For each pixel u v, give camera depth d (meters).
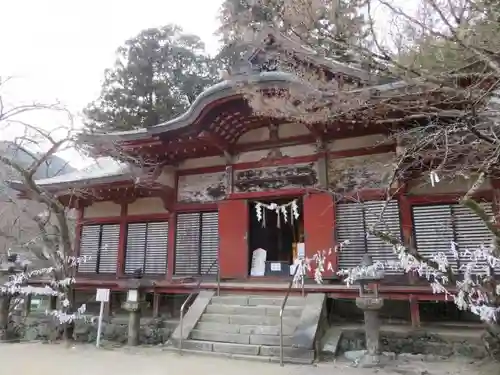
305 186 10.21
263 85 8.02
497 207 8.45
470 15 4.84
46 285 10.27
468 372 5.92
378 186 9.48
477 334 7.11
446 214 8.95
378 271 6.68
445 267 5.83
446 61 4.95
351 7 4.71
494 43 4.44
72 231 15.48
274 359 6.88
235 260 10.45
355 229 9.55
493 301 5.45
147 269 11.95
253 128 11.03
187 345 7.84
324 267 9.41
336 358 7.01
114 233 12.78
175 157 11.73
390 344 7.50
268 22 5.41
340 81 5.80
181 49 25.12
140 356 7.57
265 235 14.75
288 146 10.70
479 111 4.62
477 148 5.46
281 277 10.35
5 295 10.04
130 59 24.61
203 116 9.87
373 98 5.29
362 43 4.91
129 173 11.04
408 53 5.30
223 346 7.50
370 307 6.56
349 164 9.92
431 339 7.30
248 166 11.00
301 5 4.79
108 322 9.98
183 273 11.37
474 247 8.52
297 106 6.70
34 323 10.55
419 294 7.78
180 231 11.73
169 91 24.03
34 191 9.07
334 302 9.37
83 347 8.61
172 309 11.12
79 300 12.49
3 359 7.48
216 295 9.34
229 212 10.84
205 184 11.61
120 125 22.45
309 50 5.18
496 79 4.57
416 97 5.27
